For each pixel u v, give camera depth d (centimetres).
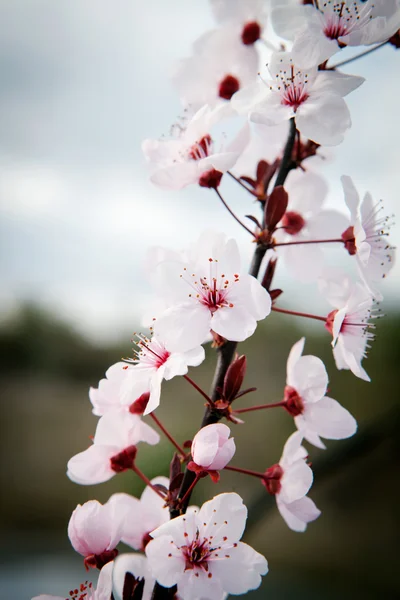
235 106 19
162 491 19
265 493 27
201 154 20
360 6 18
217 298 18
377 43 19
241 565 18
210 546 18
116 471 19
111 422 19
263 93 19
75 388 134
